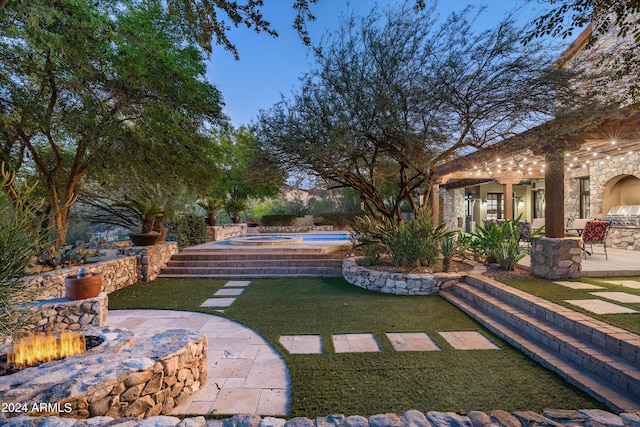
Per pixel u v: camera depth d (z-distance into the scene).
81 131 6.39
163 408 2.51
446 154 6.53
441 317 4.66
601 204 10.45
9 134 6.62
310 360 3.34
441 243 6.75
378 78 5.69
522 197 16.75
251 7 2.97
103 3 6.38
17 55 5.52
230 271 8.33
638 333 2.96
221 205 14.70
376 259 7.35
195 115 7.52
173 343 2.79
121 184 9.10
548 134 5.43
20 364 2.68
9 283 2.60
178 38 7.77
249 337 4.03
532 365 3.14
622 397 2.43
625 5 2.63
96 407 2.19
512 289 4.78
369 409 2.47
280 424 1.99
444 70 5.22
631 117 5.02
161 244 8.76
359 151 6.51
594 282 5.27
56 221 7.39
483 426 1.93
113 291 6.62
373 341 3.82
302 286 6.92
